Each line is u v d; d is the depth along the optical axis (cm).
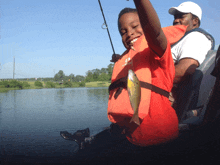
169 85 119
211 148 96
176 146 106
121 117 124
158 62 116
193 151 98
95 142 141
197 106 163
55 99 751
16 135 187
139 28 146
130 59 126
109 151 120
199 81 166
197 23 208
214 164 85
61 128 225
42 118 296
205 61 170
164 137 115
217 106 114
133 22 146
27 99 789
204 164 86
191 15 203
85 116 311
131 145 121
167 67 114
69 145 153
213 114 116
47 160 117
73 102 583
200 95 163
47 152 132
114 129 138
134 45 130
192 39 175
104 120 277
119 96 119
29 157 122
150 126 116
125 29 150
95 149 129
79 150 139
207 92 159
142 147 115
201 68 169
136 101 103
